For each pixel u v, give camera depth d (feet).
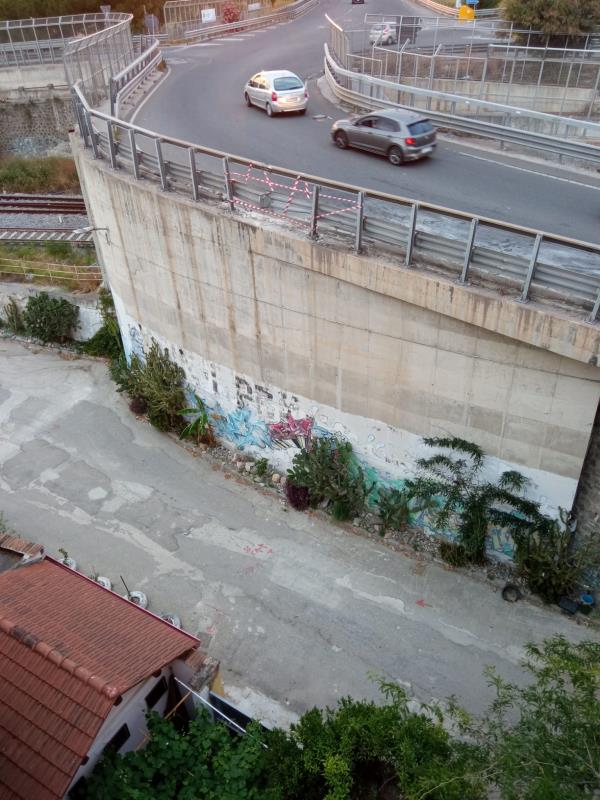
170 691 30.78
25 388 64.59
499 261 33.22
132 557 45.68
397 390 40.96
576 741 21.40
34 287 71.87
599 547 37.76
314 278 40.22
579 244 30.30
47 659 27.37
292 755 27.20
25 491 51.90
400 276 35.83
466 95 69.62
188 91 81.51
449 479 41.57
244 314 45.83
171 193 46.03
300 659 38.55
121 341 66.69
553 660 23.27
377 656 38.34
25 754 25.59
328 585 42.65
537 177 52.95
